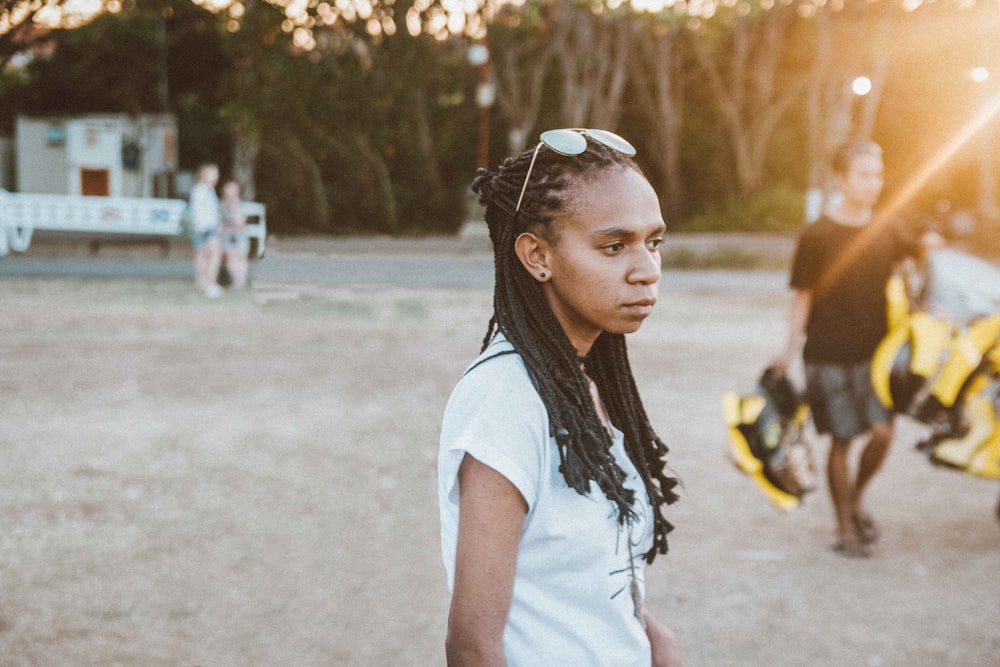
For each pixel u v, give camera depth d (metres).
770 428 4.36
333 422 6.69
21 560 4.09
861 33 32.50
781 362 4.55
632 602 1.37
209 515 4.74
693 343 10.43
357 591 3.92
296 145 25.16
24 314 11.23
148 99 28.14
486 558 1.20
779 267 20.56
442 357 9.29
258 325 10.99
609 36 32.25
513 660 1.25
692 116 37.41
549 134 1.32
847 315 4.47
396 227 28.19
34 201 19.73
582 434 1.28
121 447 5.90
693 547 4.55
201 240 13.63
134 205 20.05
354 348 9.70
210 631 3.53
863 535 4.63
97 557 4.16
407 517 4.80
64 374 7.98
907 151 32.53
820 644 3.56
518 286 1.34
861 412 4.52
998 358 4.45
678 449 6.23
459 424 1.26
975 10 30.36
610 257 1.28
